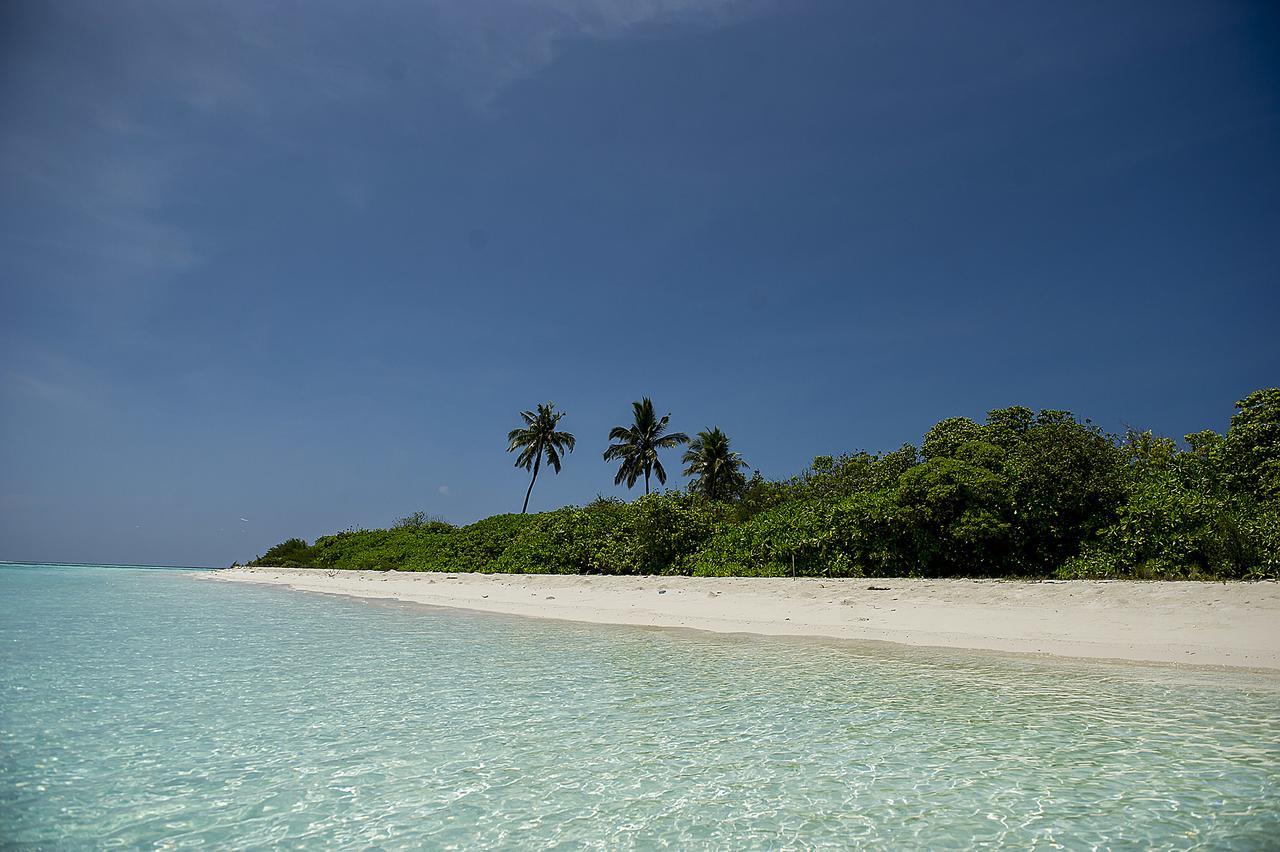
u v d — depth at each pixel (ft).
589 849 14.21
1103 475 59.82
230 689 28.60
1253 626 33.65
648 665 33.47
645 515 81.10
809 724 22.75
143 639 43.42
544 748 20.66
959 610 44.39
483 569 102.53
